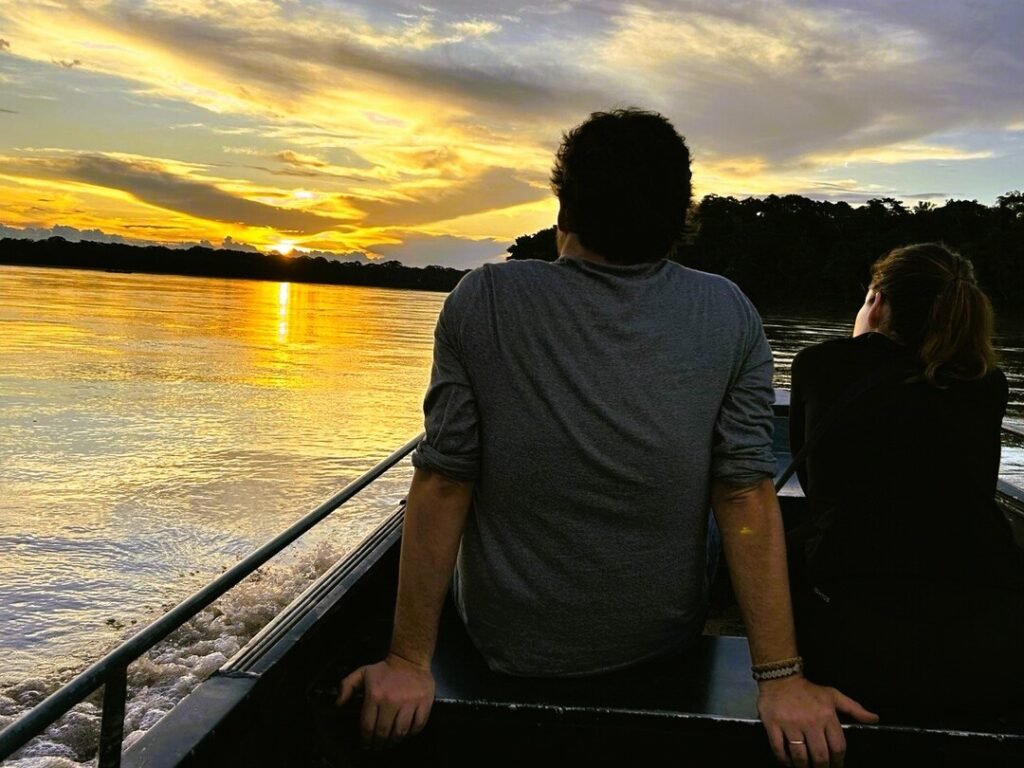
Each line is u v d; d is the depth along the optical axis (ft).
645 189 5.37
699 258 403.75
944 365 6.20
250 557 5.49
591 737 5.23
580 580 5.36
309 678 5.67
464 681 5.49
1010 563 5.87
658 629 5.56
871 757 5.24
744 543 5.42
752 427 5.50
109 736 4.03
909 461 5.98
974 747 5.14
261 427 56.44
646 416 5.20
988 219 410.52
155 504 34.58
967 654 5.47
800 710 5.12
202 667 17.87
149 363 100.01
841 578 5.92
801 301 408.46
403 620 5.35
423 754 5.46
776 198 465.88
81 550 27.99
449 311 5.40
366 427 58.18
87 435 51.29
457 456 5.31
